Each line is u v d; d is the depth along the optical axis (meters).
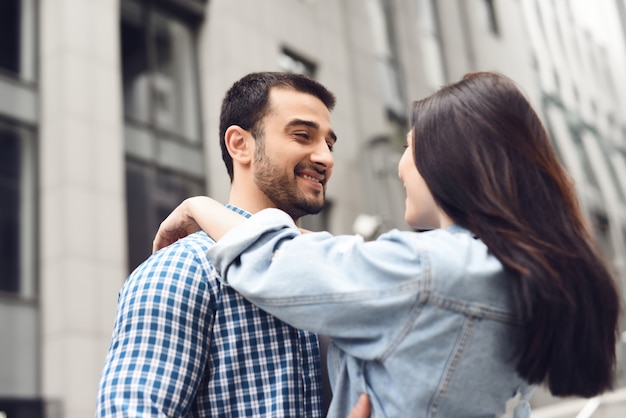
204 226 1.59
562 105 15.28
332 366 1.46
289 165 1.70
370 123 11.58
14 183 7.89
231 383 1.50
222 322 1.52
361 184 11.13
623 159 16.59
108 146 8.57
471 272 1.29
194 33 10.34
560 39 16.27
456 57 13.45
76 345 7.73
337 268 1.35
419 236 1.38
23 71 8.27
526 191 1.33
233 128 1.77
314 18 11.57
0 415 7.09
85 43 8.70
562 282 1.26
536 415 6.87
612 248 14.66
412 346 1.29
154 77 9.59
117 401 1.38
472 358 1.29
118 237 8.38
